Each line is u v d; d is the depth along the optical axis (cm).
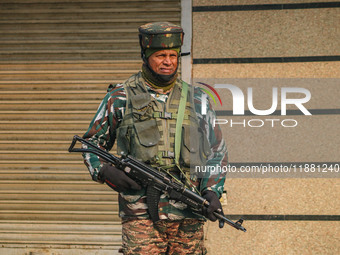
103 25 859
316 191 838
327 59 840
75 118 870
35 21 866
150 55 548
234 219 841
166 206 548
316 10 838
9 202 877
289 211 838
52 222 872
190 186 560
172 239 568
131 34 855
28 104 873
